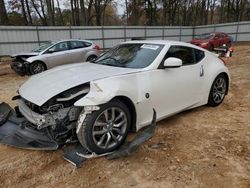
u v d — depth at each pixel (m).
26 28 18.98
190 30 31.80
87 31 22.61
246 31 28.73
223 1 46.25
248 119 4.51
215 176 2.82
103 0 38.28
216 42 18.88
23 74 10.16
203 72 4.57
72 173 2.90
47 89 3.16
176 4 42.56
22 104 3.51
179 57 4.15
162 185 2.68
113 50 4.57
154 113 3.50
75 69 3.80
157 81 3.67
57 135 3.07
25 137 3.33
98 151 3.09
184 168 2.97
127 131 3.35
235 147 3.47
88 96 2.97
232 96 6.02
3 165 3.07
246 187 2.64
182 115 4.66
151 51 3.97
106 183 2.72
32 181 2.77
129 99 3.28
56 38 20.80
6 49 18.45
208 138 3.75
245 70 9.77
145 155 3.25
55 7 40.00
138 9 40.25
